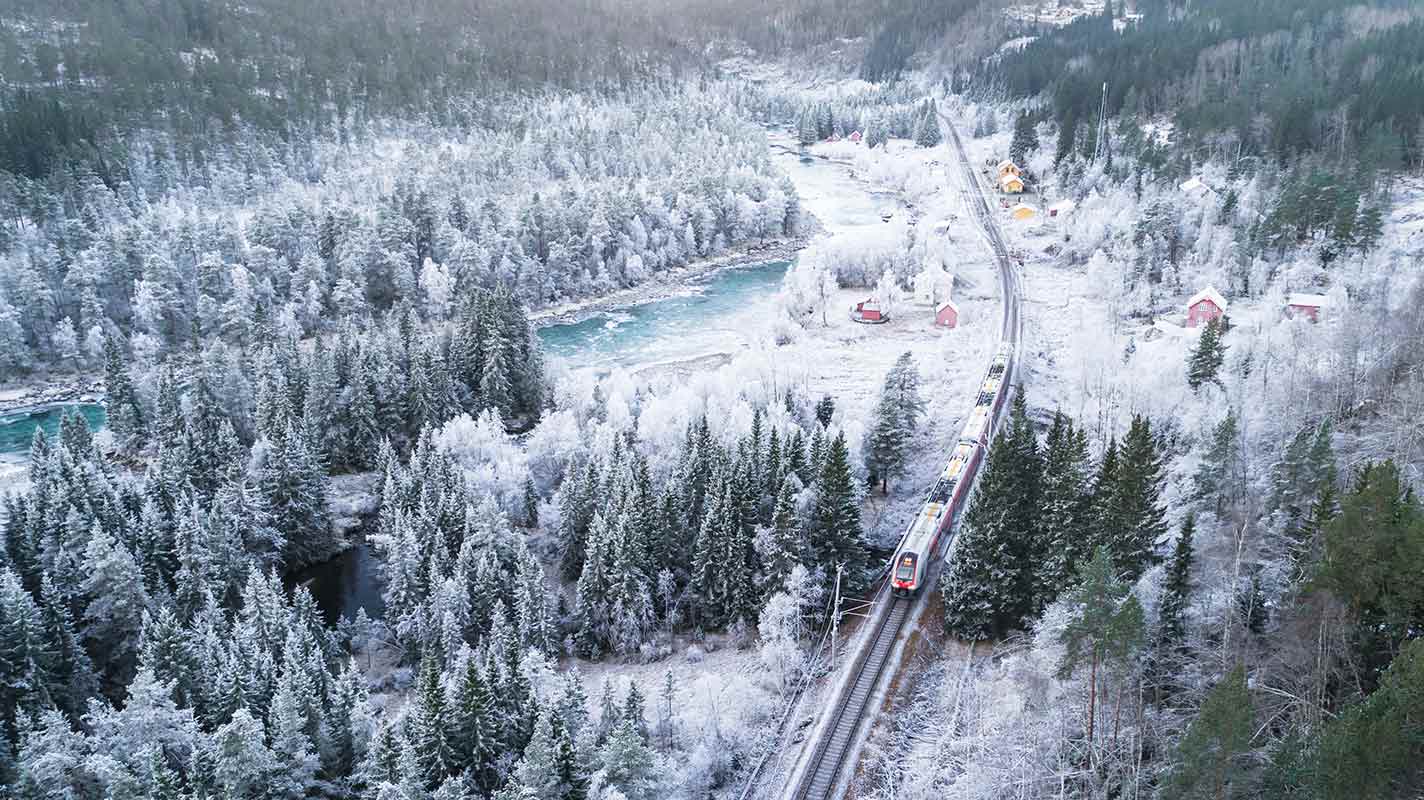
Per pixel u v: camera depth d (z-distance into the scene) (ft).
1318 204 564.30
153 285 582.76
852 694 270.87
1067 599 210.79
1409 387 283.59
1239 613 220.43
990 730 229.86
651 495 333.01
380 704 289.74
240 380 460.14
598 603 317.63
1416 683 140.15
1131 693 211.00
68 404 533.55
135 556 322.55
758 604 311.88
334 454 448.24
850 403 467.11
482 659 286.46
